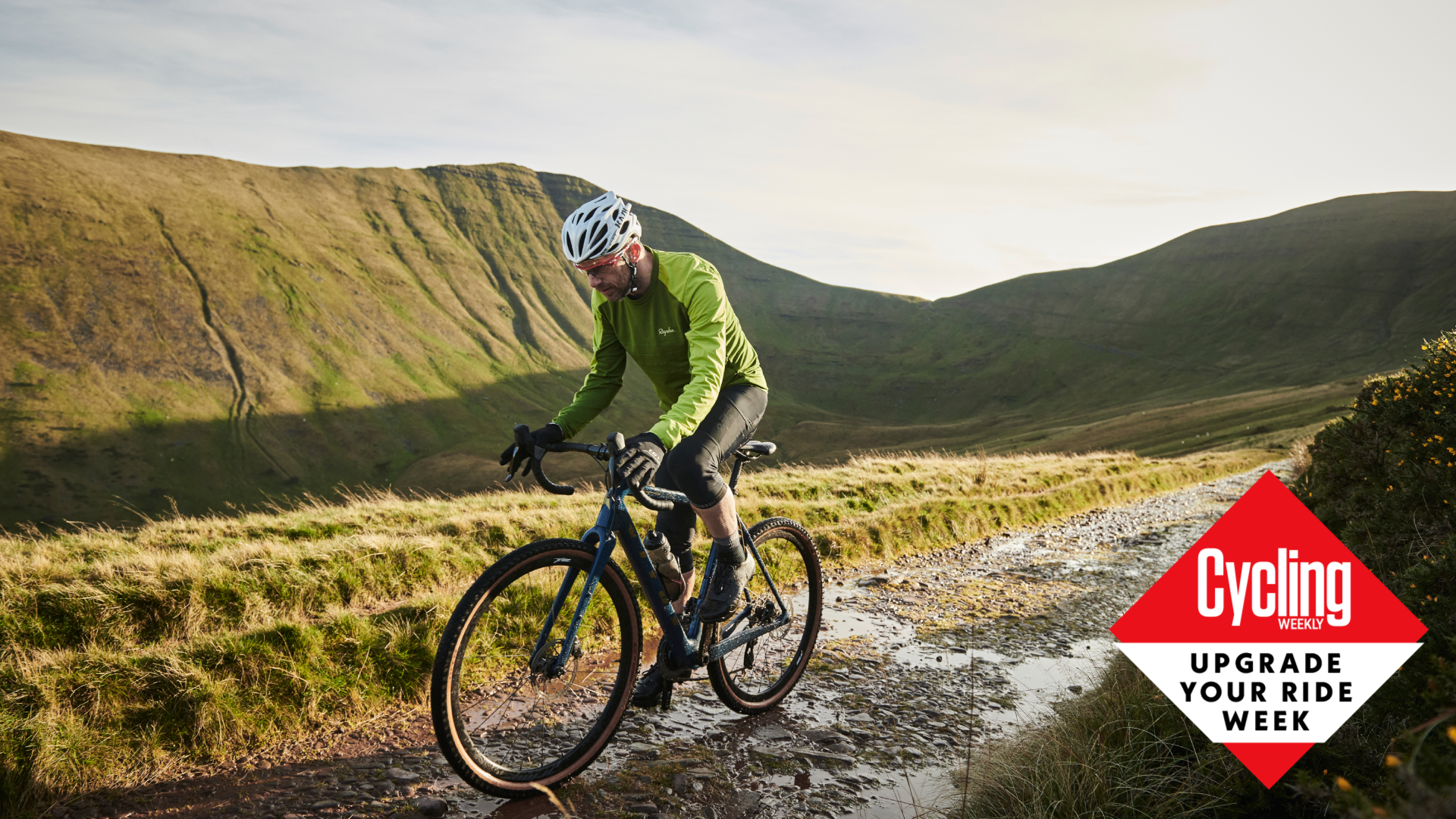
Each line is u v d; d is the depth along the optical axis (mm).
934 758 3574
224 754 3225
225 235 187625
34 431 118312
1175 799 2865
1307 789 1749
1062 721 3684
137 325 150125
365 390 164125
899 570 7691
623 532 3197
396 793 2939
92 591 4680
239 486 125250
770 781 3223
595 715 3496
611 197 3115
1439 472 4324
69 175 177375
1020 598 6750
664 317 3299
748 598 3895
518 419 176875
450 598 4477
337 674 3736
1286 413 104812
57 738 2934
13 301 141000
